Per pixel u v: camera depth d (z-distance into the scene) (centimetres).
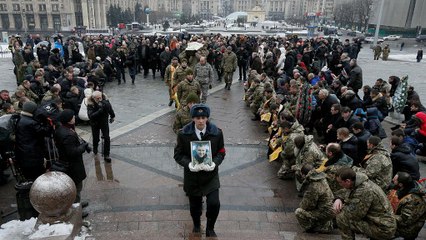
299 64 1647
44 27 9244
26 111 575
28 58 1819
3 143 584
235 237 507
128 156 898
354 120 851
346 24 10062
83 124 1158
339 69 1775
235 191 732
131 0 12231
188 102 728
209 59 1961
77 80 1279
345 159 654
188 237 493
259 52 2194
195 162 459
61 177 390
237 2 17812
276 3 16650
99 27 9944
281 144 832
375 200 484
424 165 936
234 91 1688
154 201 672
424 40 6388
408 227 548
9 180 757
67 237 358
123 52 1917
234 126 1169
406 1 7588
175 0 15438
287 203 689
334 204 548
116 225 581
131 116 1254
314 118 1105
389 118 1334
